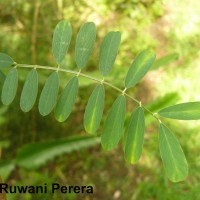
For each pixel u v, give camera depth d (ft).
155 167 1.00
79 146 0.84
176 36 1.26
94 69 1.12
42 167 0.99
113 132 0.34
